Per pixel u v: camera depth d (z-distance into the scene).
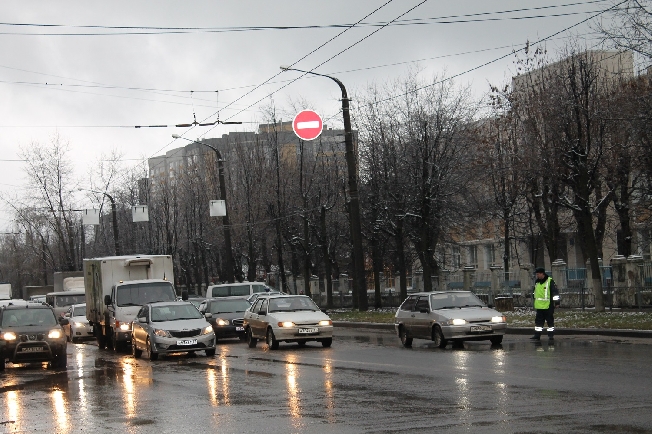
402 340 22.73
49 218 67.88
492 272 38.88
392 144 39.09
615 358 15.96
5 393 15.52
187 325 22.33
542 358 16.64
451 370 15.20
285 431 9.56
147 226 68.75
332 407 11.30
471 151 41.41
